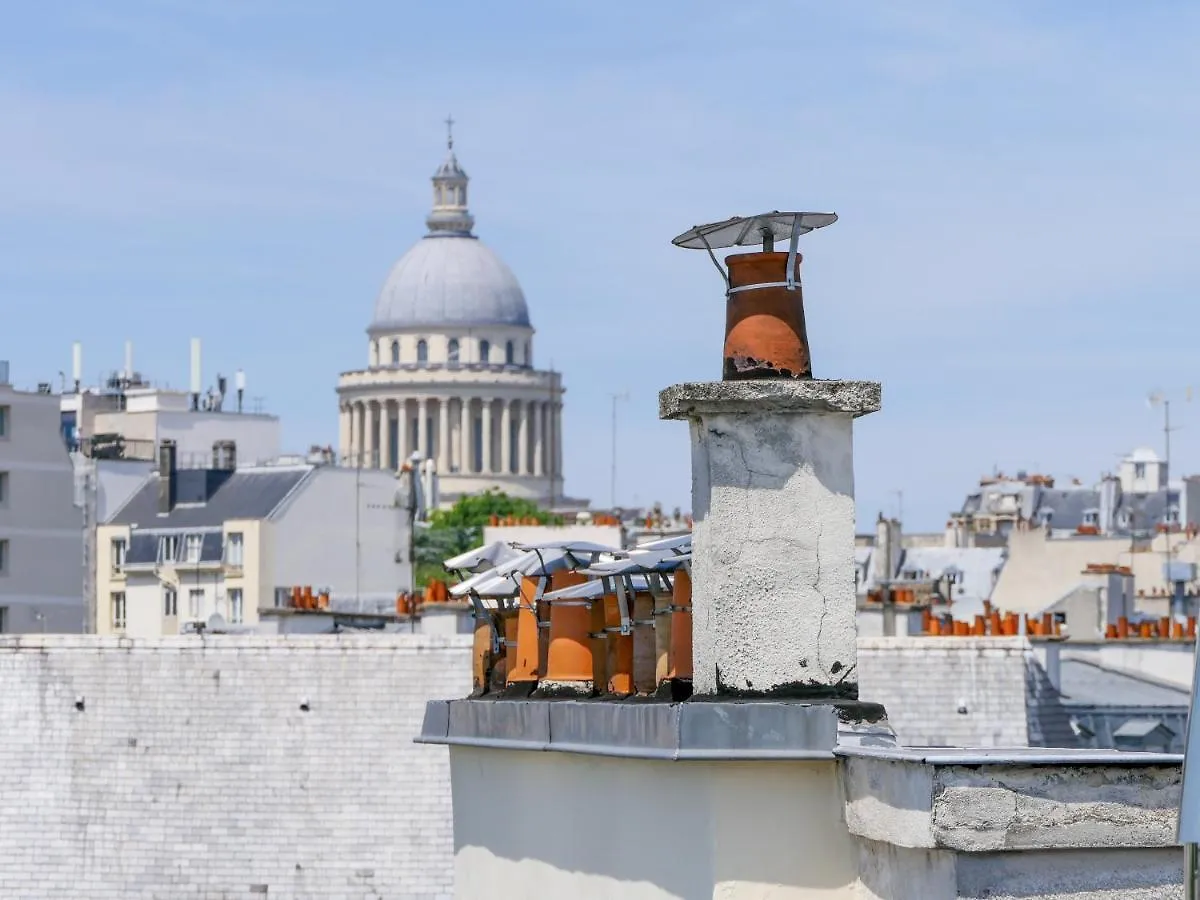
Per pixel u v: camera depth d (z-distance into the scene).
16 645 71.88
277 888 69.81
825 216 22.30
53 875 70.88
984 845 18.73
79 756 71.31
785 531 21.72
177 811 70.69
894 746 20.66
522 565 28.62
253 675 70.88
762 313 22.31
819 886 20.81
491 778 26.05
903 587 153.62
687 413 21.92
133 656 71.44
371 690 70.31
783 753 20.77
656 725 21.36
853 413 21.77
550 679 25.94
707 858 20.98
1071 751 19.72
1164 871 18.92
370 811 69.81
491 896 26.16
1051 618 99.88
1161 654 99.50
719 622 21.70
